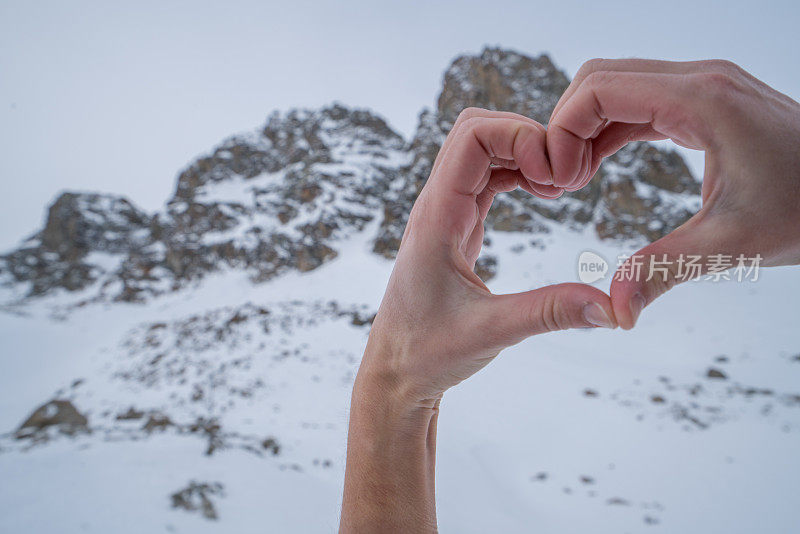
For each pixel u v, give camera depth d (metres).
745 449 16.98
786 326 30.58
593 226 51.31
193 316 48.78
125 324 52.66
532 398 23.14
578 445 18.17
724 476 15.28
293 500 10.48
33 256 75.00
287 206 62.47
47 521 8.31
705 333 31.20
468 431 19.58
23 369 41.97
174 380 30.44
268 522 9.20
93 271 72.06
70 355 44.94
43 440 14.50
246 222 64.44
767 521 12.71
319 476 14.22
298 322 39.56
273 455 16.48
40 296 67.81
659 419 20.16
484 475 15.59
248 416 22.42
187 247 62.97
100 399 29.30
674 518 13.13
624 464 16.50
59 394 33.16
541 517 13.15
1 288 69.00
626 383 24.83
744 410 20.41
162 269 63.84
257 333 37.84
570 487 14.94
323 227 57.47
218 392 26.67
